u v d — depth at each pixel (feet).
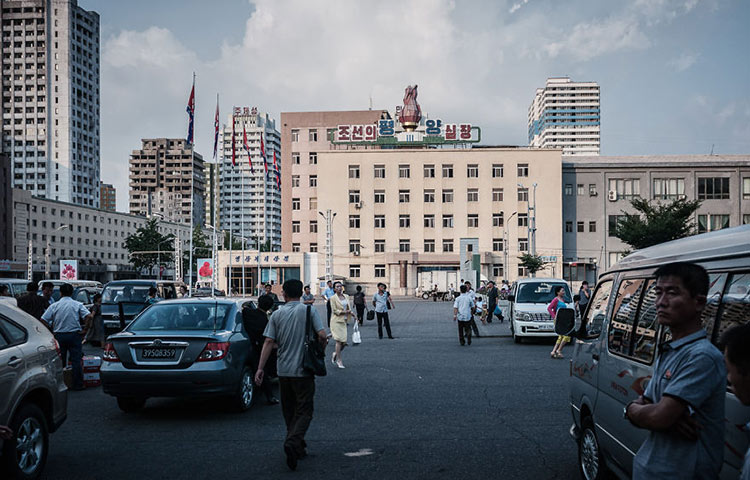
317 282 230.89
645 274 14.65
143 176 603.67
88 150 515.50
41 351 19.33
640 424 8.89
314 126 273.75
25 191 320.50
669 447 8.85
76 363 35.37
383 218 232.12
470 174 230.07
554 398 31.35
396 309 135.64
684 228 160.66
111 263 412.16
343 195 232.12
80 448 22.27
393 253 226.79
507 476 18.61
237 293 231.71
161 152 603.26
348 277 230.68
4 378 16.99
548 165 223.92
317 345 20.94
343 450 21.68
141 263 317.42
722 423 8.68
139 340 26.94
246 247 470.80
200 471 19.33
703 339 8.93
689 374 8.61
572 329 19.52
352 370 42.63
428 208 230.89
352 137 239.71
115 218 417.69
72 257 371.56
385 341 65.00
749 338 7.66
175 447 22.34
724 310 11.03
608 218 222.07
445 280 199.72
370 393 33.19
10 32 492.54
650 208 163.84
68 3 491.72
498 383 36.35
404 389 34.45
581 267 215.31
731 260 11.10
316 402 30.66
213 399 32.60
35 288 39.63
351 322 90.38
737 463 10.05
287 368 20.83
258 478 18.60
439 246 229.66
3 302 19.34
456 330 78.69
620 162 222.28
